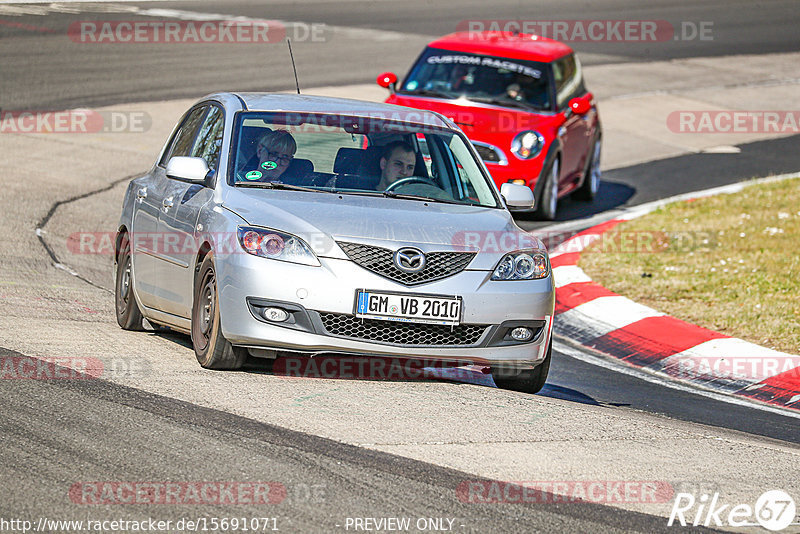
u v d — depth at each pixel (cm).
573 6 13112
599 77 9250
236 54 8662
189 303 2639
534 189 5091
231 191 2600
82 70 7538
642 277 4197
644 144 7300
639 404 2809
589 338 3572
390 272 2434
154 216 2878
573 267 4362
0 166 5238
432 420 2241
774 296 3906
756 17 13412
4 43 8294
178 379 2388
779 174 6519
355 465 1931
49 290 3403
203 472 1844
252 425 2097
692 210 5419
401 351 2438
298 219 2467
